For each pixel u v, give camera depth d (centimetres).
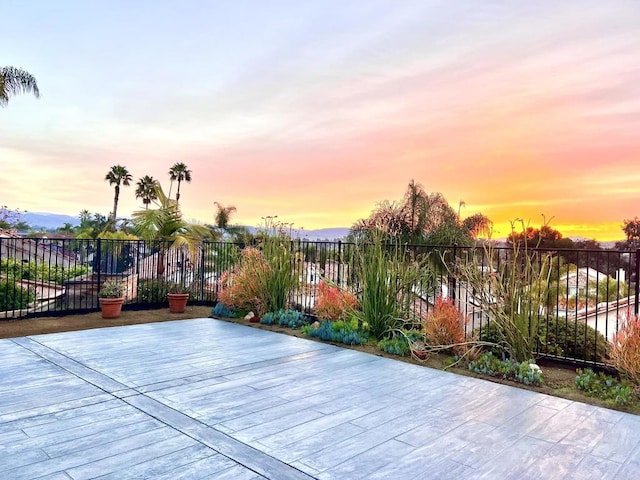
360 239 650
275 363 458
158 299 839
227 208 1819
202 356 481
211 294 873
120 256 926
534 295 453
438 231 959
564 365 462
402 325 557
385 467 238
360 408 331
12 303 771
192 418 303
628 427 303
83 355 473
